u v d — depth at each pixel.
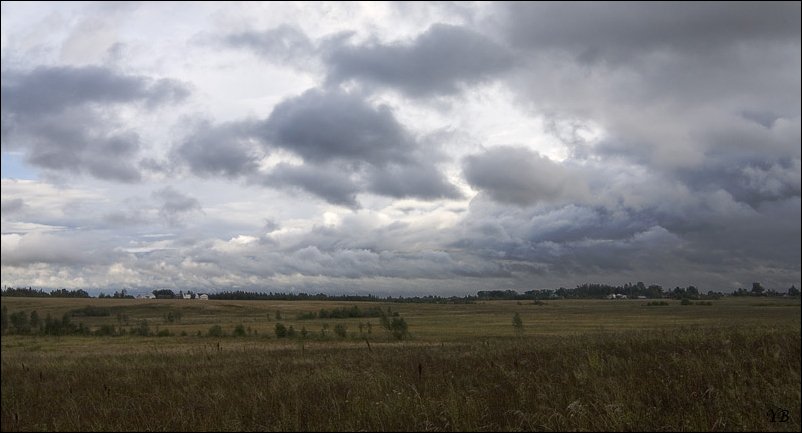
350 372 11.97
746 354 10.32
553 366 11.12
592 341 15.73
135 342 52.12
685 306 130.38
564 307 166.50
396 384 9.71
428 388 9.31
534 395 8.29
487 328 77.00
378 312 132.25
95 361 22.00
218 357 23.12
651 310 120.69
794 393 7.25
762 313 67.12
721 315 72.44
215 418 8.13
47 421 9.05
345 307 136.38
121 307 127.19
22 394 12.26
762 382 7.95
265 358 21.17
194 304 143.25
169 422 8.11
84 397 11.16
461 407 7.56
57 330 63.94
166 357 24.03
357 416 7.65
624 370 9.72
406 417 7.48
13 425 8.70
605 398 7.43
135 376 14.90
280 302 175.62
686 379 8.56
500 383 9.59
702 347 12.23
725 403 7.11
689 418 6.62
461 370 11.89
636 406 7.06
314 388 10.21
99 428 8.09
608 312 122.94
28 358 26.94
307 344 43.84
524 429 6.89
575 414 7.02
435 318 116.31
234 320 110.50
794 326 16.09
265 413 8.27
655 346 13.27
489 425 6.93
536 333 60.47
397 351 21.14
